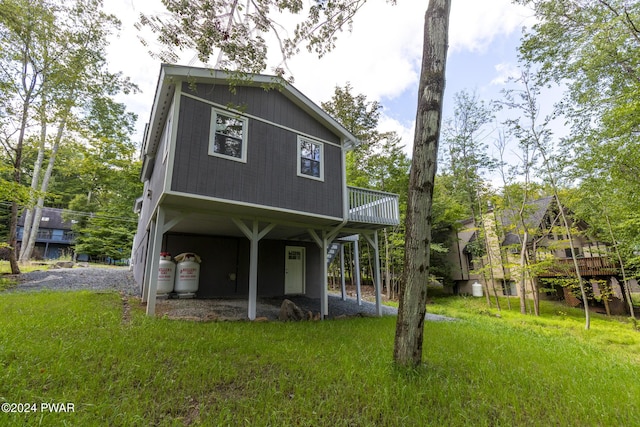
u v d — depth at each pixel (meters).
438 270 17.12
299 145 7.63
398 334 3.50
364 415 2.39
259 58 4.56
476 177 14.45
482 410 2.61
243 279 10.58
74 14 9.66
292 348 4.00
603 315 12.51
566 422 2.52
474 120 14.26
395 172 16.91
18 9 8.65
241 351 3.72
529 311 12.52
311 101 7.75
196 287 9.00
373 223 8.60
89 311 5.34
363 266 19.89
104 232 22.36
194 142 5.93
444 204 16.95
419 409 2.52
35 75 10.06
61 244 26.02
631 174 8.56
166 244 9.38
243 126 6.70
